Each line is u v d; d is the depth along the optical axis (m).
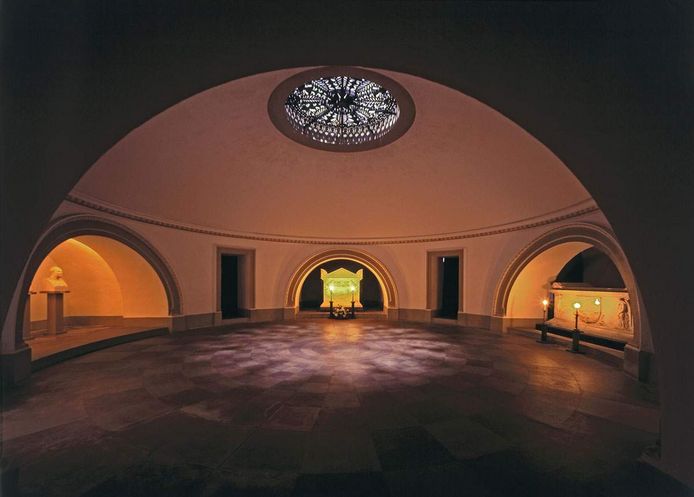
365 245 17.08
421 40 3.23
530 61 3.05
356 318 16.97
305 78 8.36
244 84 8.35
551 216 11.19
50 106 2.86
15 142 2.70
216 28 2.96
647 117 2.76
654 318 3.29
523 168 10.38
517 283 13.02
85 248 11.74
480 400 6.06
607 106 2.98
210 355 9.27
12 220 2.82
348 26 3.05
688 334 3.03
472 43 3.11
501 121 8.89
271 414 5.43
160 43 2.98
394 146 11.79
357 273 18.00
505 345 10.73
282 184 13.98
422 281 16.19
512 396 6.28
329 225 16.38
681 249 2.92
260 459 4.16
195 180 11.94
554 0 2.36
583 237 9.95
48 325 10.76
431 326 14.65
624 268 8.22
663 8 2.09
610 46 2.51
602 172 3.52
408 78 8.05
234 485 3.66
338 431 4.87
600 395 6.36
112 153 9.09
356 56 3.57
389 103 10.61
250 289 15.84
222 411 5.53
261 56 3.50
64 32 2.50
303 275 17.11
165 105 3.81
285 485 3.67
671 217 2.93
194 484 3.67
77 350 9.16
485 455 4.28
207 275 14.32
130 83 3.26
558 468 4.00
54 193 3.34
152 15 2.67
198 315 13.95
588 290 10.77
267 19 2.91
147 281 12.57
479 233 14.22
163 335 12.29
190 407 5.69
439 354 9.48
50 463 4.04
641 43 2.36
